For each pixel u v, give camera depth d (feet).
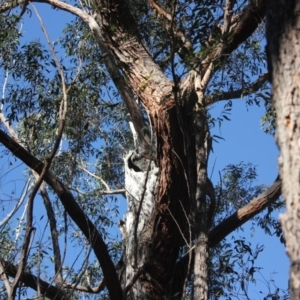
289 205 9.75
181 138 24.84
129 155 31.04
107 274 24.07
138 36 27.50
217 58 22.13
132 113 30.30
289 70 10.38
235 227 26.84
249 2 24.11
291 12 10.69
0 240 23.61
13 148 22.91
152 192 27.81
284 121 10.16
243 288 21.80
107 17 28.32
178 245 28.25
